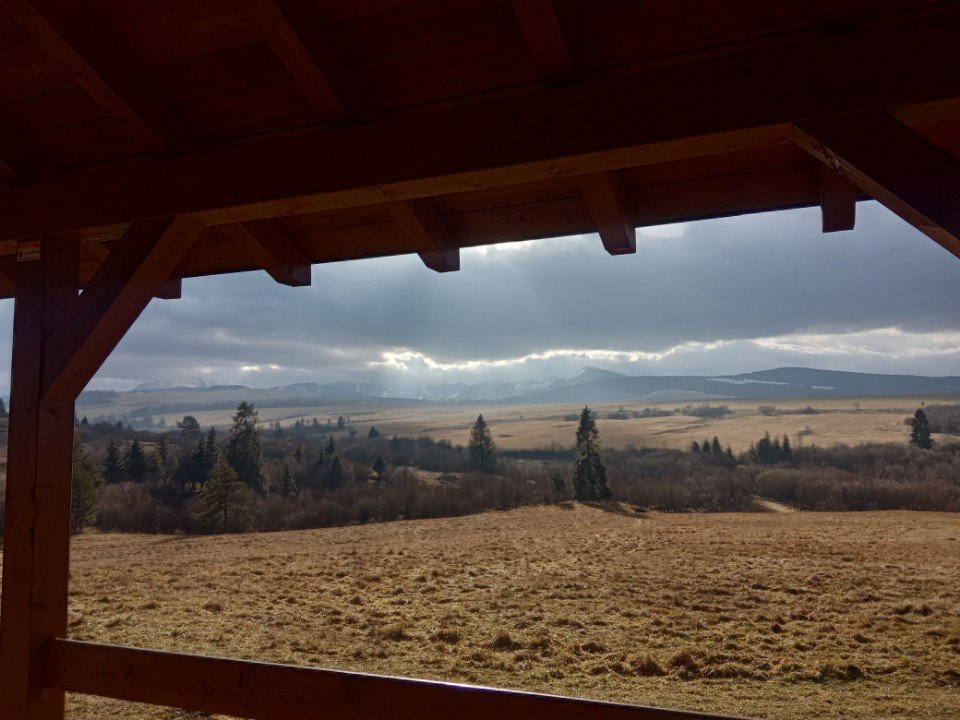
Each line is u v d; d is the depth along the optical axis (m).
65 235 2.93
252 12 2.21
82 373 2.84
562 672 12.67
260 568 27.05
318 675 2.26
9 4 2.30
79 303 2.76
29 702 2.71
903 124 1.82
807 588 21.66
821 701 10.95
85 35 2.44
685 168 2.81
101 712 8.23
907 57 1.83
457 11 2.38
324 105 2.47
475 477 92.44
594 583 22.75
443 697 2.08
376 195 2.47
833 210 2.80
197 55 2.67
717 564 27.41
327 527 59.75
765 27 2.21
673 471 102.75
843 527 45.25
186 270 4.05
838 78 1.88
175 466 81.06
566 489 77.75
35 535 2.77
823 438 147.62
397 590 21.30
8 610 2.79
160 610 16.83
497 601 19.55
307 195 2.46
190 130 2.86
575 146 2.13
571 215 3.15
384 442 153.00
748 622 17.08
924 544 34.12
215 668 2.42
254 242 3.37
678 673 12.70
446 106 2.70
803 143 1.99
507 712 2.01
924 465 100.31
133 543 43.97
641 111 2.07
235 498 58.41
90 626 14.63
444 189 2.43
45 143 3.14
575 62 2.18
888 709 10.50
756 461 116.12
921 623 16.59
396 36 2.48
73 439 2.97
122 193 2.77
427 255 3.32
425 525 52.44
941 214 1.76
